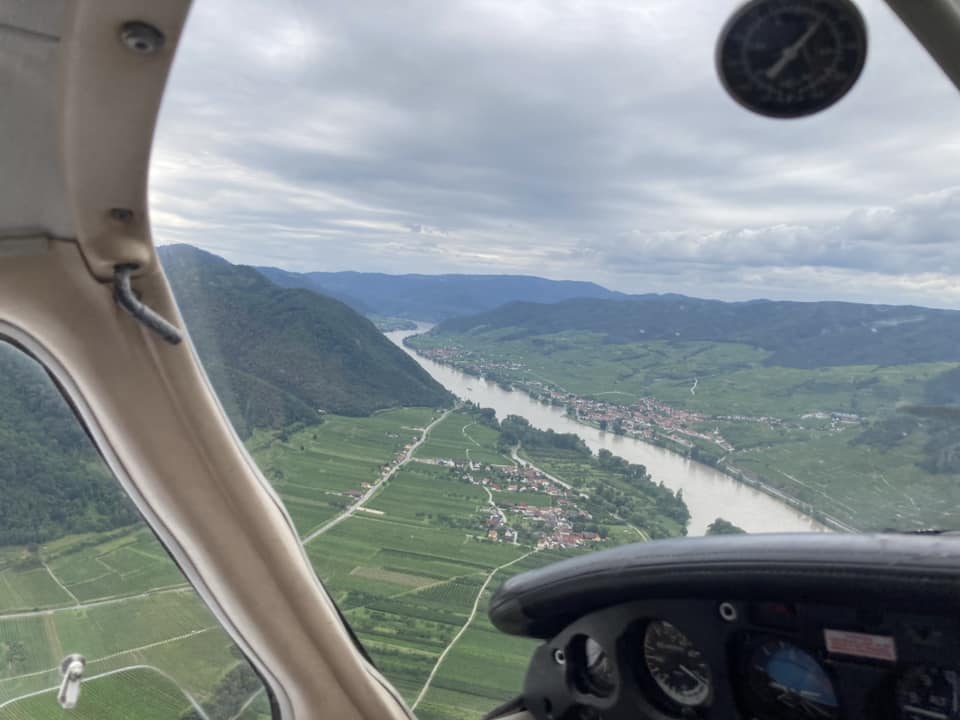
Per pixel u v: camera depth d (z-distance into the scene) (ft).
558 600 1.92
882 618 1.43
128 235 1.77
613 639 1.87
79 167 1.61
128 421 1.99
